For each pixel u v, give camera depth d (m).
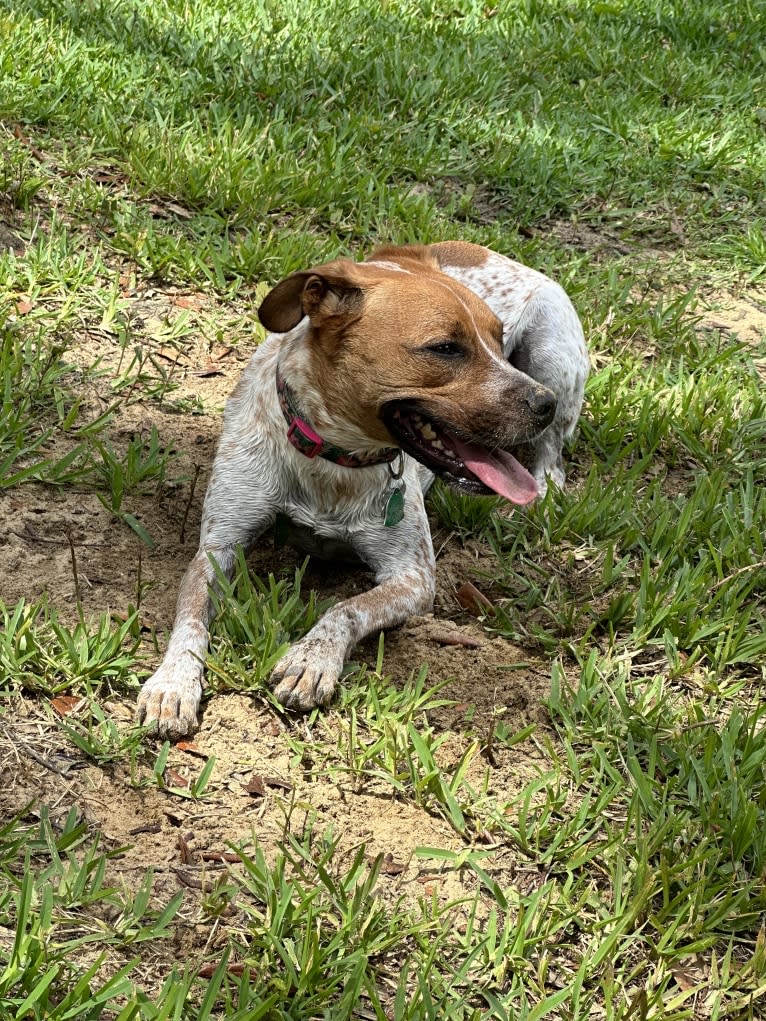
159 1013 1.48
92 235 2.41
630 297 2.62
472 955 1.58
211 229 2.48
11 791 1.65
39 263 2.30
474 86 3.16
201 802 1.68
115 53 2.87
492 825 1.70
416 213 2.64
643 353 2.49
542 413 1.82
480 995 1.57
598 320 2.51
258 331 2.31
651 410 2.31
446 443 1.85
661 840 1.68
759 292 2.71
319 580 1.99
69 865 1.59
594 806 1.72
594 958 1.59
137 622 1.82
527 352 2.24
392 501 1.92
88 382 2.17
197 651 1.79
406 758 1.74
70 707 1.73
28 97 2.62
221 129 2.68
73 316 2.26
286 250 2.43
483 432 1.82
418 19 3.57
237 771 1.71
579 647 1.90
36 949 1.50
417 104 3.00
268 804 1.69
